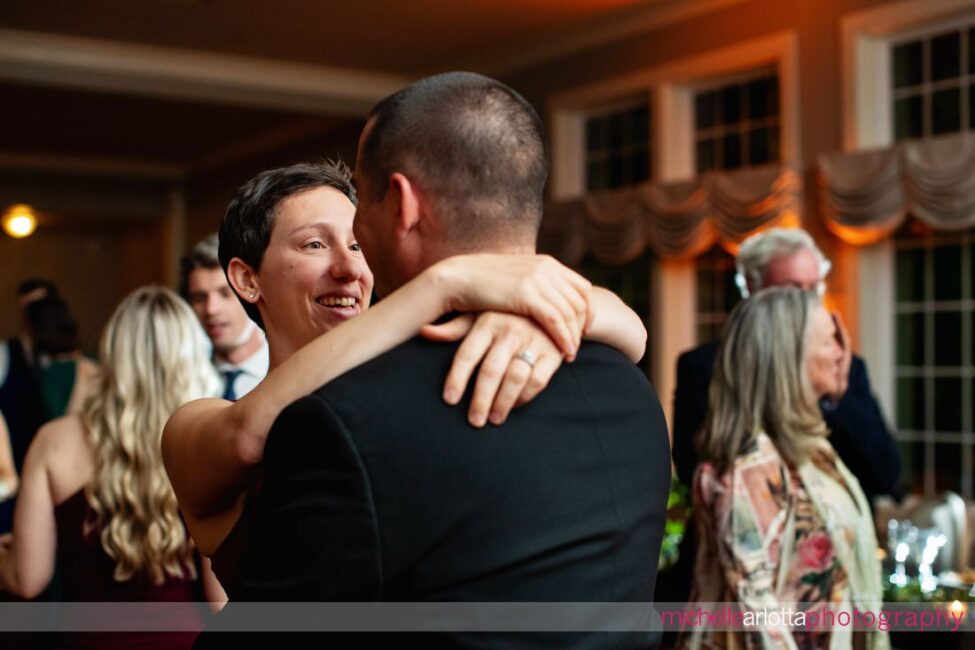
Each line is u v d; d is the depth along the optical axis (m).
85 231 14.63
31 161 11.73
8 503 3.28
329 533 0.93
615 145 7.25
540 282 1.03
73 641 2.09
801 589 2.23
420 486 0.95
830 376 2.37
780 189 5.80
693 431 3.17
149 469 2.10
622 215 6.70
